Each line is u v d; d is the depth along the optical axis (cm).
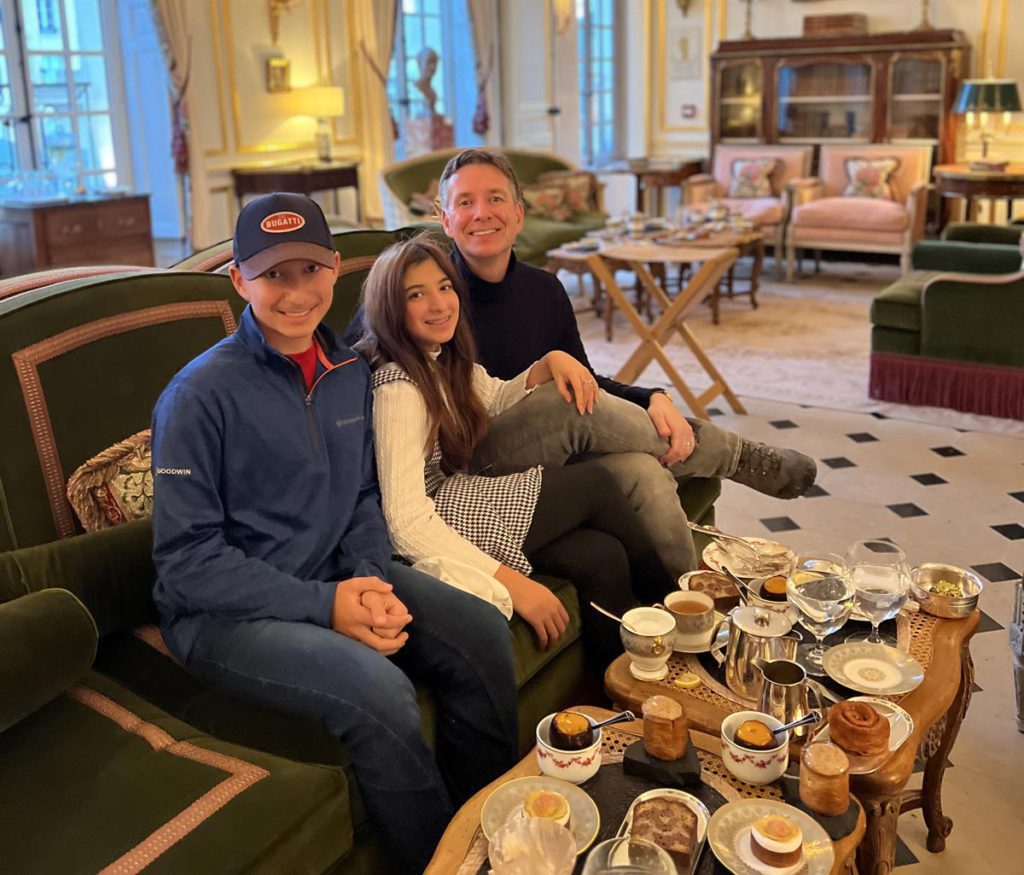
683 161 860
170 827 135
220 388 171
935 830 191
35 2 583
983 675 249
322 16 712
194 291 218
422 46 803
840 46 783
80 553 175
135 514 192
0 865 130
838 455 404
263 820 137
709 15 882
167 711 170
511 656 174
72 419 191
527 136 872
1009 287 426
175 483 166
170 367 209
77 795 142
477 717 173
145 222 603
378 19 736
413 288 197
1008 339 432
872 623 179
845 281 763
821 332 605
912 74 768
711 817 132
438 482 211
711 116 852
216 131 652
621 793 141
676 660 177
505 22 850
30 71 584
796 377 513
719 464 249
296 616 165
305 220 173
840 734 143
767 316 652
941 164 760
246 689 163
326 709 155
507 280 245
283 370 179
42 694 149
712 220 569
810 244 753
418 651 175
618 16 928
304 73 706
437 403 198
